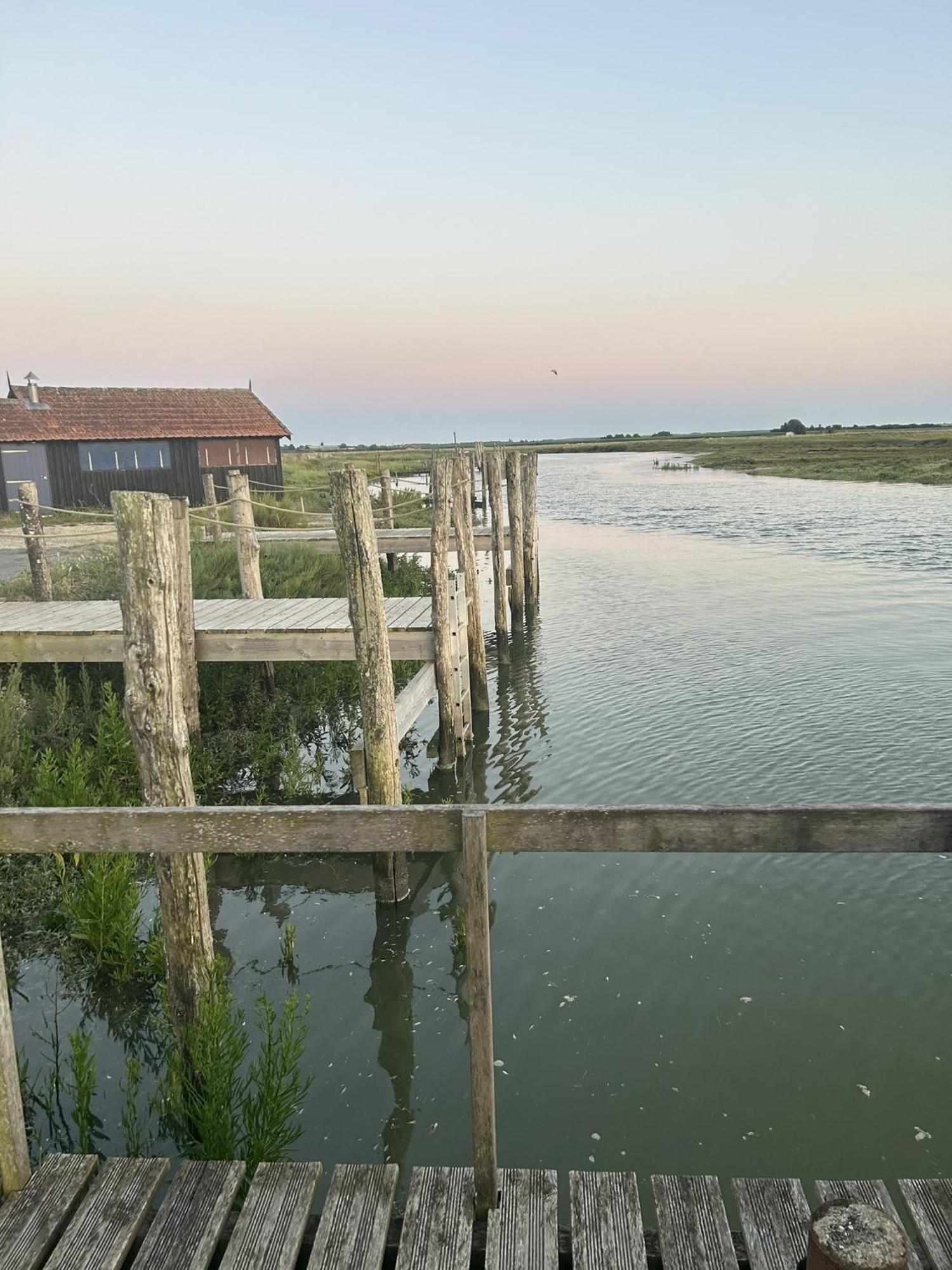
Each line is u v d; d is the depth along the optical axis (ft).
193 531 63.82
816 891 23.97
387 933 23.08
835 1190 11.26
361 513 23.56
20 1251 10.60
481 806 10.55
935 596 62.54
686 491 183.52
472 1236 10.84
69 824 11.02
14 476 83.82
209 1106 13.65
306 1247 11.09
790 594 65.77
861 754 33.17
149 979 20.53
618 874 25.44
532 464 63.36
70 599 43.88
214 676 39.14
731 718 38.09
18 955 21.45
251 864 27.30
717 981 20.15
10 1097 11.46
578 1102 16.44
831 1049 17.71
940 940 21.45
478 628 42.06
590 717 40.01
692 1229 10.81
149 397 95.30
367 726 24.62
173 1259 10.57
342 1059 18.07
